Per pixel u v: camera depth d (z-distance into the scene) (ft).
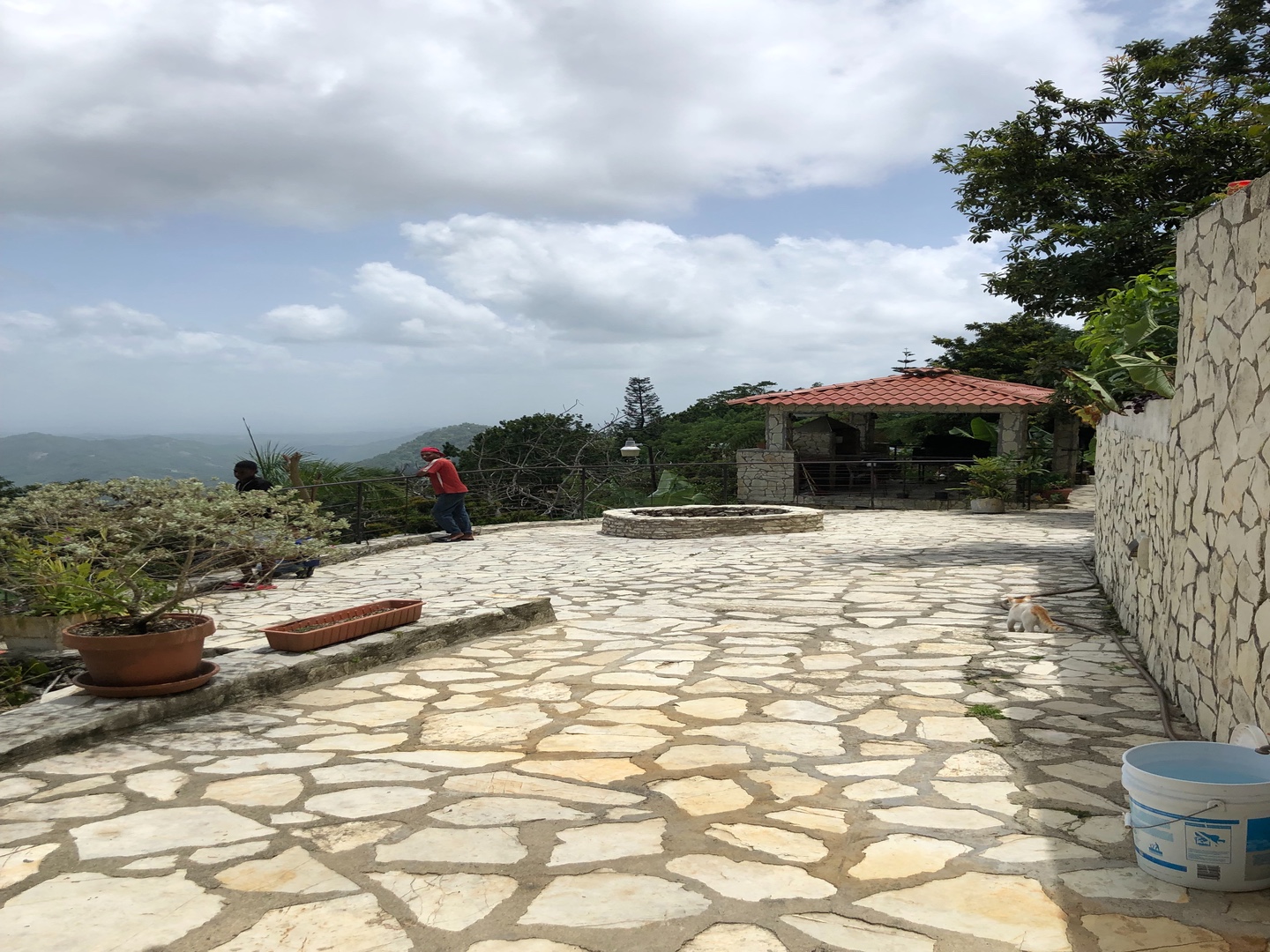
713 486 90.74
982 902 8.82
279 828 10.77
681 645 21.21
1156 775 9.10
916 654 19.90
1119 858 9.76
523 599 27.50
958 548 42.50
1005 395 73.82
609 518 54.85
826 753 13.43
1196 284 14.75
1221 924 8.34
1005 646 20.63
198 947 8.13
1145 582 19.66
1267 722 10.73
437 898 8.98
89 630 16.10
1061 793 11.69
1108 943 8.05
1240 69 53.31
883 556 39.45
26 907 8.86
